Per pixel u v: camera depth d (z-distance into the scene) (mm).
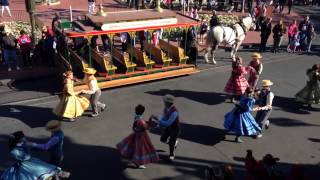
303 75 16797
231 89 13305
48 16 23297
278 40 19828
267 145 10961
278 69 17516
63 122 11727
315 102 13297
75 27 13898
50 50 15648
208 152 10477
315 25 26672
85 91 11711
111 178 9188
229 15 26719
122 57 14336
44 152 10094
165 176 9359
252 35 23328
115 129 11477
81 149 10352
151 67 14898
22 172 7855
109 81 13969
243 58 18922
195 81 15547
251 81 13695
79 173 9320
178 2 28531
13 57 15281
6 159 9773
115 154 10195
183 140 11023
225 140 11117
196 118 12398
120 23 13516
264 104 11047
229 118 10844
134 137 9148
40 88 14195
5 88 14086
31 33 17875
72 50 14969
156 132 11367
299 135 11633
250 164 8203
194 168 9742
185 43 15656
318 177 9531
